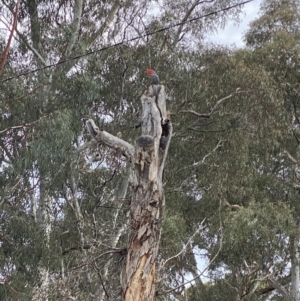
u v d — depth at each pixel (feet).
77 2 45.27
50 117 37.70
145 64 43.06
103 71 42.70
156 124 21.90
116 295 26.73
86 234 35.78
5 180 38.91
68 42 41.68
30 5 43.88
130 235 21.50
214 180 44.88
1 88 38.50
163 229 39.42
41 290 32.99
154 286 21.38
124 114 42.60
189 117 44.32
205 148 44.88
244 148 44.96
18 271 37.68
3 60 20.07
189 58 44.32
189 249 42.60
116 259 28.86
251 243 45.19
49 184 39.55
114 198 39.75
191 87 43.73
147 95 22.65
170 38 45.62
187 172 44.93
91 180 41.09
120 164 35.53
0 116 39.04
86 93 39.99
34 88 39.78
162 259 34.60
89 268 31.42
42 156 37.37
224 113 44.45
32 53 42.37
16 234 38.04
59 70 40.45
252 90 45.06
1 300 36.32
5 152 39.24
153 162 21.57
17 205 38.88
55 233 38.34
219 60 44.91
